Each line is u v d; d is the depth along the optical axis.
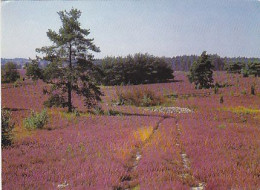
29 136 14.30
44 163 9.48
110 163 9.21
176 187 7.17
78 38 27.16
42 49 26.91
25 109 26.25
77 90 28.34
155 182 7.47
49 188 7.21
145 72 76.31
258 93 38.78
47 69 26.77
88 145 12.14
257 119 23.73
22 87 46.53
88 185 7.27
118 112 27.91
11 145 12.04
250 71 64.19
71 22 26.69
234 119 23.86
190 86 57.72
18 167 8.98
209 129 16.89
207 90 46.91
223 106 31.23
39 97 37.78
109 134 14.91
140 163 9.43
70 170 8.56
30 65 26.69
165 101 38.44
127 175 8.34
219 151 11.16
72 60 27.91
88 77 28.38
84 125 18.73
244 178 7.96
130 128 17.08
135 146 12.16
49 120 20.28
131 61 75.19
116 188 7.42
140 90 40.78
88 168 8.74
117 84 72.75
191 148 11.62
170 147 11.72
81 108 32.03
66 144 12.40
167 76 80.75
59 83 28.16
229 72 76.88
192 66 54.53
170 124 19.47
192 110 30.36
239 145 12.40
